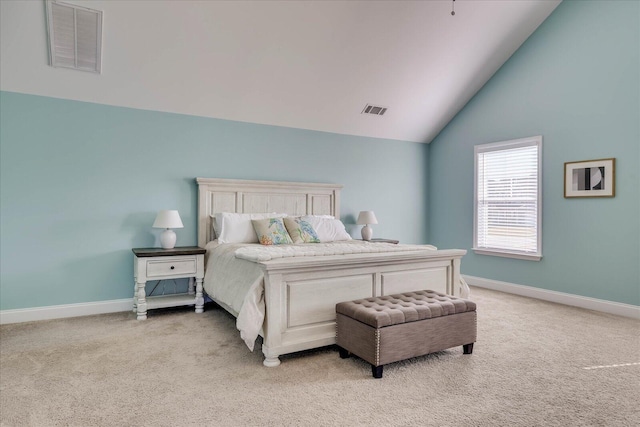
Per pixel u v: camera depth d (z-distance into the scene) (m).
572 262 4.28
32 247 3.54
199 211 4.25
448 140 5.84
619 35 3.89
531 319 3.63
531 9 4.37
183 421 1.84
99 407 1.96
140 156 4.02
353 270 2.79
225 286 3.18
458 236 5.69
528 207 4.74
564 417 1.89
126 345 2.89
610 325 3.45
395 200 5.86
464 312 2.67
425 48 4.43
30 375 2.34
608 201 3.98
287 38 3.86
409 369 2.46
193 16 3.43
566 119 4.34
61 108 3.65
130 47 3.50
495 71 5.10
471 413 1.92
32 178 3.54
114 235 3.89
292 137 4.96
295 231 4.16
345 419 1.86
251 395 2.10
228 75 4.03
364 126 5.36
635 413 1.93
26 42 3.21
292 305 2.56
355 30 3.99
